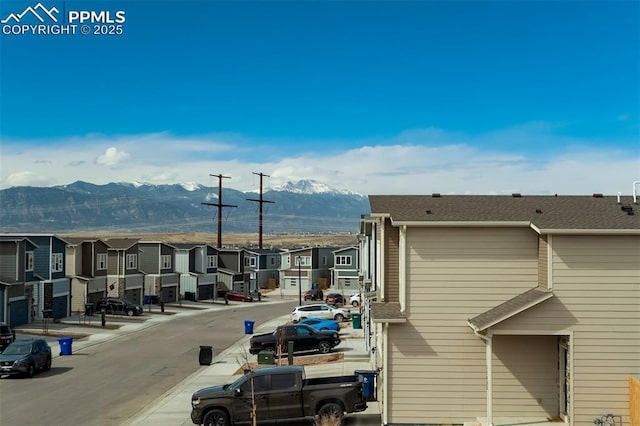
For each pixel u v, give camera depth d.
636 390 17.95
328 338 34.34
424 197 22.70
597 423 18.50
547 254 19.06
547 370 19.84
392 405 19.86
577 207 20.97
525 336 19.89
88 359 34.25
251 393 19.38
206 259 79.50
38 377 29.06
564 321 18.89
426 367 19.89
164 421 20.89
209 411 19.67
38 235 51.47
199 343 40.59
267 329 47.62
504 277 19.94
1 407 23.17
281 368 20.27
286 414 19.53
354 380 20.62
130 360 33.91
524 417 19.73
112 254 66.06
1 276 47.03
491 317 18.95
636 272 18.91
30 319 49.56
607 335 18.83
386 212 20.80
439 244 20.05
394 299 21.42
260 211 103.06
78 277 59.06
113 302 58.31
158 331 47.00
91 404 23.62
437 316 19.97
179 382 27.83
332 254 103.00
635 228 18.70
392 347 19.98
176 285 74.94
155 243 71.88
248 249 103.94
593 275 18.94
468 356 19.88
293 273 98.88
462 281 19.98
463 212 20.58
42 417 21.70
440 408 19.81
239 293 80.44
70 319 53.44
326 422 18.56
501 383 19.81
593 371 18.78
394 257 21.50
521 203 21.62
